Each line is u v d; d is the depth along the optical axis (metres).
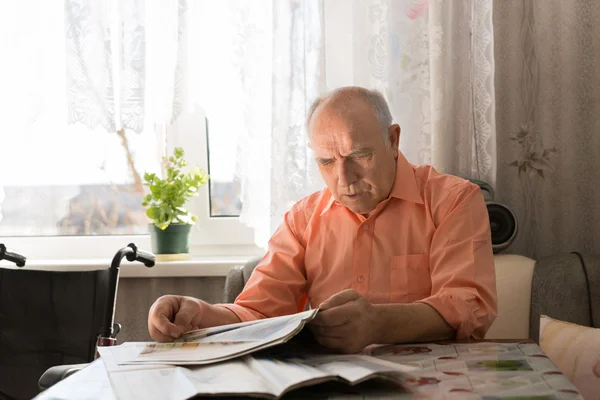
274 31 2.23
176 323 1.33
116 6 2.30
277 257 1.72
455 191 1.59
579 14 2.21
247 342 1.05
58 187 2.50
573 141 2.22
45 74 2.38
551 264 1.91
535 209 2.25
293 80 2.21
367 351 1.14
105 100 2.29
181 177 2.44
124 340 2.42
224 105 2.35
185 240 2.46
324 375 0.85
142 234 2.56
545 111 2.23
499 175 2.27
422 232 1.60
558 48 2.22
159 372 0.95
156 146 2.43
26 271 2.16
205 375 0.92
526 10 2.23
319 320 1.08
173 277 2.40
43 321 2.13
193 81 2.34
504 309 1.90
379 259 1.62
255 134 2.28
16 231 2.53
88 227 2.55
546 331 1.59
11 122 2.42
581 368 1.46
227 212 2.57
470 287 1.45
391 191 1.62
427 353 1.11
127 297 2.42
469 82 2.19
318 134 1.52
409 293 1.59
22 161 2.46
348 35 2.29
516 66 2.24
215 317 1.45
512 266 1.95
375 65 2.21
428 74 2.22
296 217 1.76
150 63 2.34
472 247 1.50
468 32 2.19
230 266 2.34
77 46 2.28
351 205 1.57
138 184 2.51
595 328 1.68
